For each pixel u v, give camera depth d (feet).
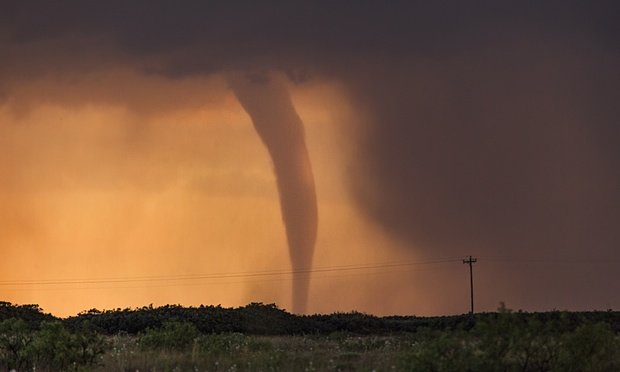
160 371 344.69
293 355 384.88
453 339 270.87
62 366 366.84
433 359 266.36
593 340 273.33
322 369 316.40
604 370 277.44
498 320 271.08
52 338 374.63
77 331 392.06
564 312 287.48
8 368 367.45
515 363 278.05
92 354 384.47
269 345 451.12
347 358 368.68
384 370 298.76
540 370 275.18
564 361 271.90
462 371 261.24
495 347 269.85
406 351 353.92
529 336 269.03
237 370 336.49
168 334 460.96
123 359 373.20
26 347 379.96
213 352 398.62
